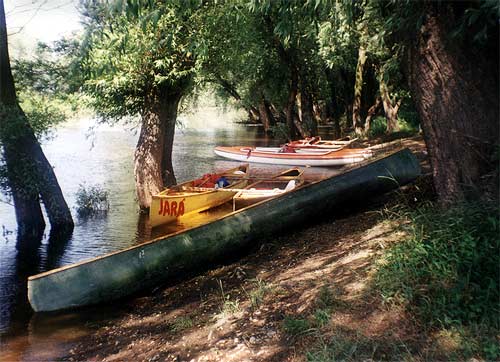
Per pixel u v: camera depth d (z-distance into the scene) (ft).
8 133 28.84
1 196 40.06
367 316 12.36
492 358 10.17
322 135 89.61
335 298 13.51
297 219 23.29
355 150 56.75
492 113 15.60
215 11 32.65
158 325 16.43
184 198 31.30
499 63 15.62
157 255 19.61
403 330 11.60
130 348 14.99
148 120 38.34
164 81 35.73
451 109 15.71
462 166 15.78
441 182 16.40
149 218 34.30
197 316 16.19
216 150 64.49
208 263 21.33
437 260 12.99
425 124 16.52
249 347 12.80
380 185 25.43
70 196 41.22
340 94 93.76
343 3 16.92
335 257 17.04
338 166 54.13
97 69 22.43
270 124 106.63
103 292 18.79
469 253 12.39
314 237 21.30
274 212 22.44
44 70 33.30
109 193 43.37
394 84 62.69
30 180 30.86
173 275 20.38
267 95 76.43
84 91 34.81
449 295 11.93
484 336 10.75
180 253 20.08
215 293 18.07
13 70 32.73
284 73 68.03
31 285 18.13
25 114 31.55
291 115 73.26
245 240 21.89
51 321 18.03
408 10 15.21
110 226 33.47
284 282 16.14
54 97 34.24
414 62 16.14
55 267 25.68
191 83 38.17
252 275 18.67
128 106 37.55
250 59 53.11
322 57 56.49
